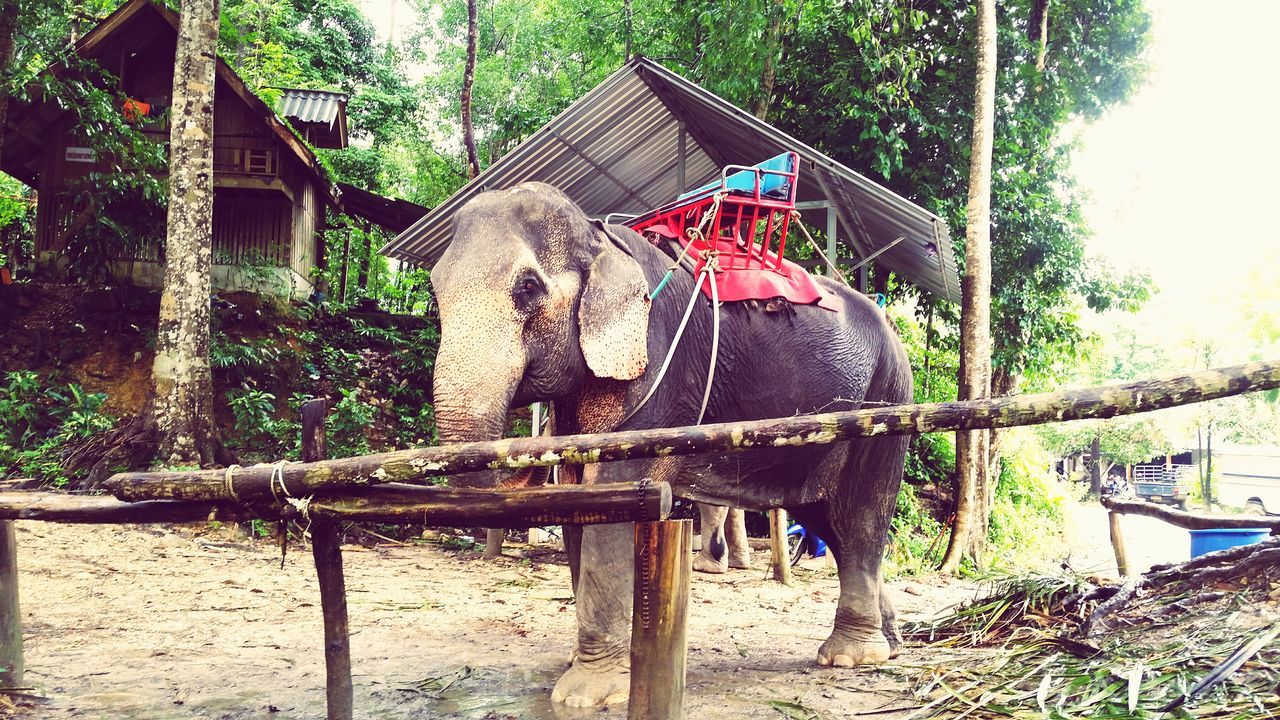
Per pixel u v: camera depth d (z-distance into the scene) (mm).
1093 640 4645
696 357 4387
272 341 14289
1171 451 40500
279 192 16469
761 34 12562
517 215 3945
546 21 26406
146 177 13961
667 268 4477
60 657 4520
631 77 8953
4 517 3154
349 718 3174
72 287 14453
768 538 12680
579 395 4125
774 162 5016
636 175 10875
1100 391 2465
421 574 8234
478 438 3592
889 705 4066
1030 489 16156
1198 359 31391
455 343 3699
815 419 2645
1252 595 4473
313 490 2920
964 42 12977
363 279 20281
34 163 17219
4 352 13539
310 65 26641
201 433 10359
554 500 2748
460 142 28500
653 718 2783
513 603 6945
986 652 4926
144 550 7953
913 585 9469
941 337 14758
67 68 13766
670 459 4273
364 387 14805
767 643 5801
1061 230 13195
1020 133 13133
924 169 12984
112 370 13766
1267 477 32250
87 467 10375
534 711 3848
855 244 10734
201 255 10531
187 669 4410
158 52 16172
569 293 3908
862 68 12594
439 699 4039
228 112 16391
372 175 25766
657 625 2797
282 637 5258
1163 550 17344
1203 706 3412
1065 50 13805
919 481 13742
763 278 4664
